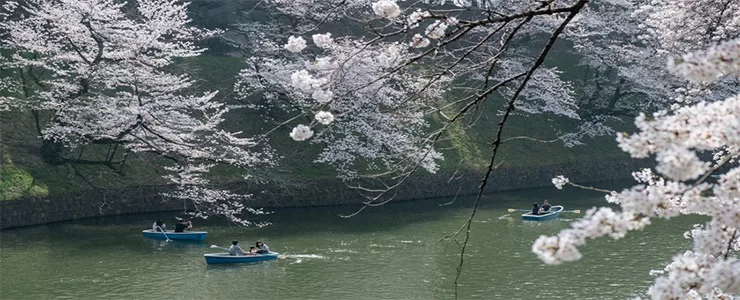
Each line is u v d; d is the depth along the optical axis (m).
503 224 29.61
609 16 41.12
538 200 35.78
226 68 37.88
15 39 27.31
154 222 27.62
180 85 28.73
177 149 27.75
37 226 26.69
